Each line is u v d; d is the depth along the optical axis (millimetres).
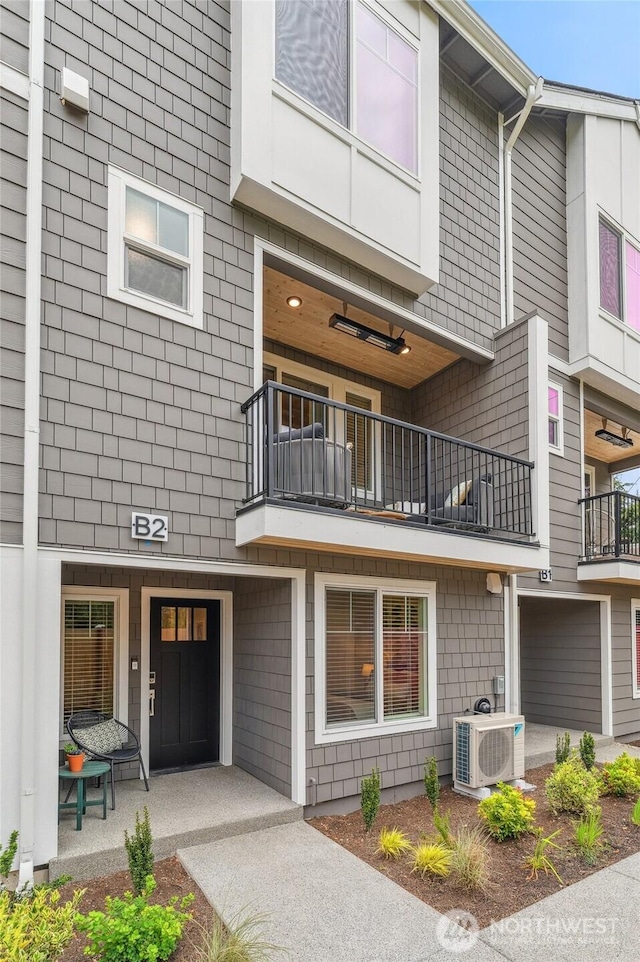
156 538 4109
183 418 4352
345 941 2980
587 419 9703
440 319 6406
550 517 7582
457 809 5000
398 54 5809
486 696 6297
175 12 4594
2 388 3572
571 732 8094
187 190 4535
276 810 4438
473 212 6957
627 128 9250
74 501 3795
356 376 7730
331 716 5000
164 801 4594
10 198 3693
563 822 4633
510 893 3510
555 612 8680
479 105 7215
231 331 4688
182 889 3482
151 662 5547
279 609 5051
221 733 5758
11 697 3434
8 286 3643
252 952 2801
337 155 5191
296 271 5254
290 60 4973
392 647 5559
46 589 3637
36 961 2346
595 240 8398
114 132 4191
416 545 4980
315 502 4664
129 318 4152
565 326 8312
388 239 5531
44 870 3449
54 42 3965
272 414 4188
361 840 4223
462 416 7355
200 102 4676
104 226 4090
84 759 4297
